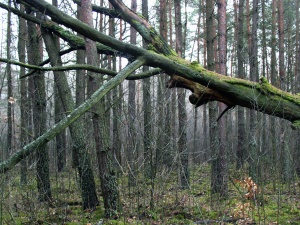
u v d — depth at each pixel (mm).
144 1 11461
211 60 8852
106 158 5895
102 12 6152
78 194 7152
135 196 6027
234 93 4551
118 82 4402
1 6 5996
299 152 9602
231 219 5664
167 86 4934
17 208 5484
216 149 8008
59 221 5562
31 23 7422
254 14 10695
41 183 6270
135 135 5250
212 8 8922
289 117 4551
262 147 7605
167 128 5992
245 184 5516
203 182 9289
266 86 4539
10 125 7160
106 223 5344
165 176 5828
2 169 3576
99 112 5914
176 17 10164
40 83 7066
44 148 6559
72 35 6375
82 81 10492
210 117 8773
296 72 15055
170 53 5152
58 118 8711
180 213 5875
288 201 7043
